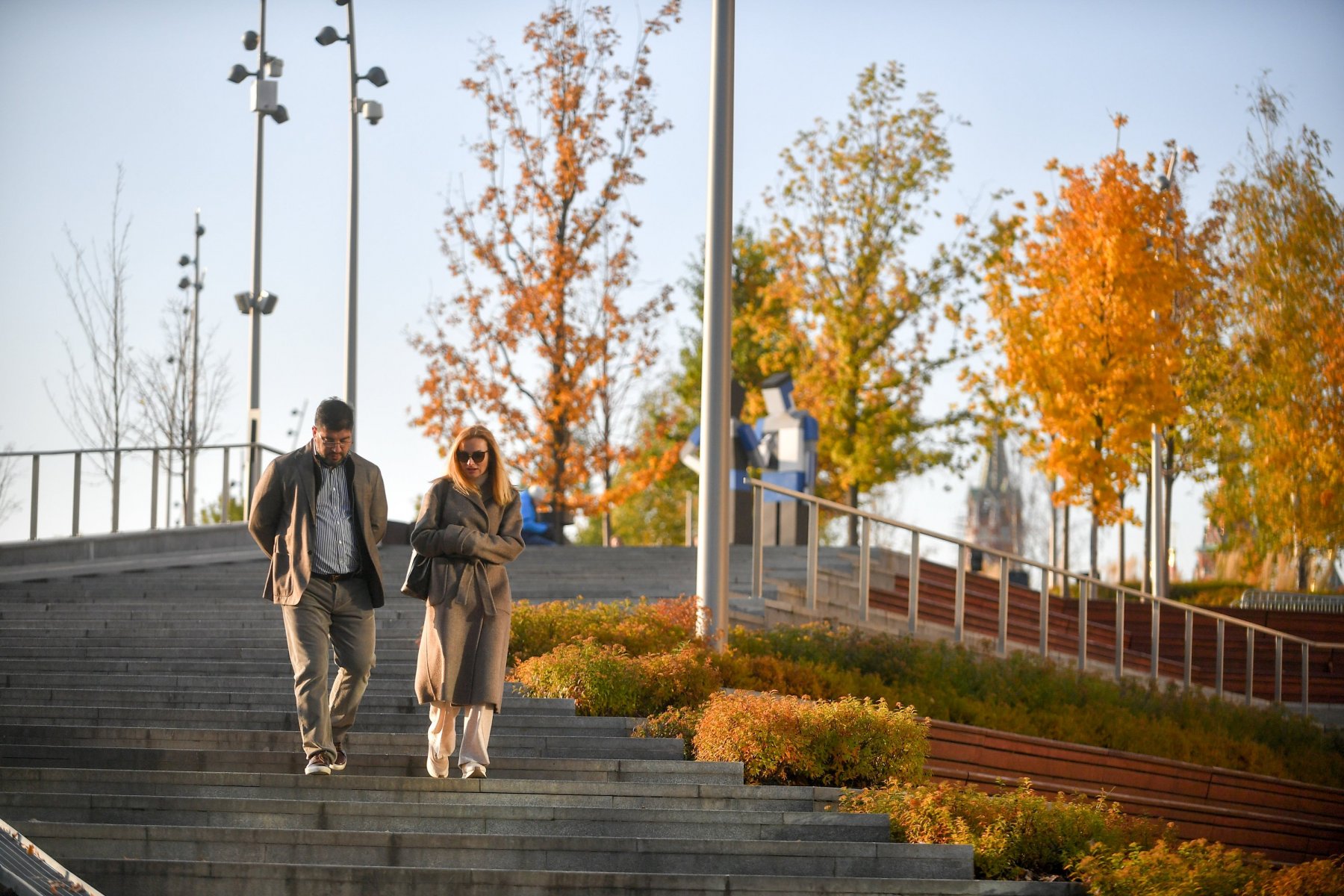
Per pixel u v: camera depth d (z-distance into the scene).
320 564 12.20
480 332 44.00
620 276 44.94
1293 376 36.53
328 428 12.04
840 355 47.59
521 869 11.16
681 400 60.09
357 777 12.51
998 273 38.97
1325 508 36.72
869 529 22.83
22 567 26.48
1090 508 37.00
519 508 12.57
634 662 16.25
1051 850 12.34
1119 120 37.41
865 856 11.47
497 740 14.36
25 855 9.95
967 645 22.64
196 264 45.06
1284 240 36.62
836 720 14.28
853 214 47.94
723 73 19.08
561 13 45.59
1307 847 20.58
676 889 10.69
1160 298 36.06
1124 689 22.92
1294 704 28.11
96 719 15.26
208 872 10.62
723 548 18.78
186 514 36.09
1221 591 44.75
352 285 37.22
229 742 14.20
